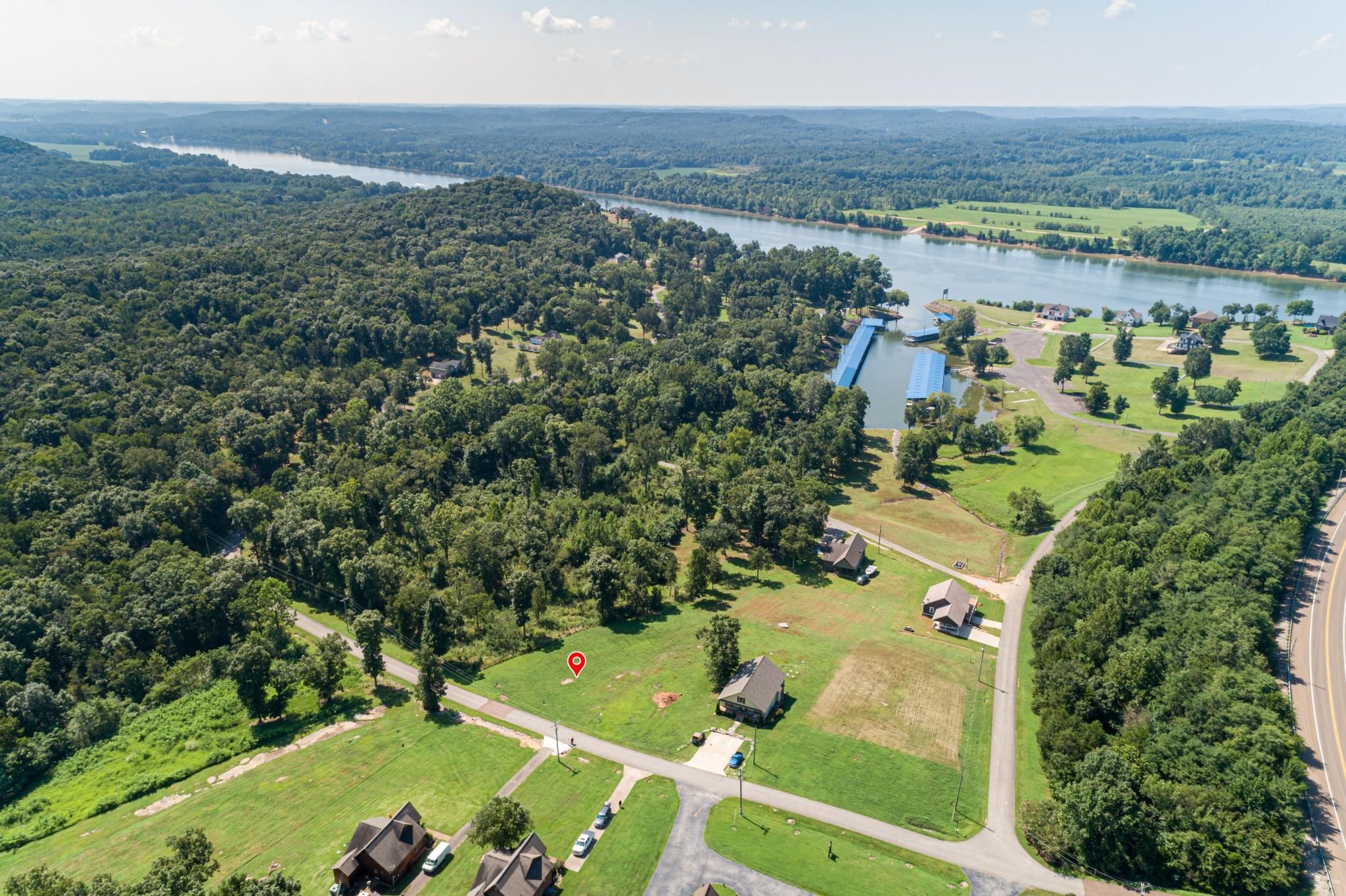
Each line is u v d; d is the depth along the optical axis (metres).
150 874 77.50
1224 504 151.00
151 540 165.25
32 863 91.25
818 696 116.75
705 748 105.19
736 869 84.44
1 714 117.81
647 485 199.62
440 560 162.75
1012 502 182.75
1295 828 84.50
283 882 75.38
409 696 123.31
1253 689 98.56
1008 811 93.81
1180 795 85.62
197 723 119.06
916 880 83.19
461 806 96.19
